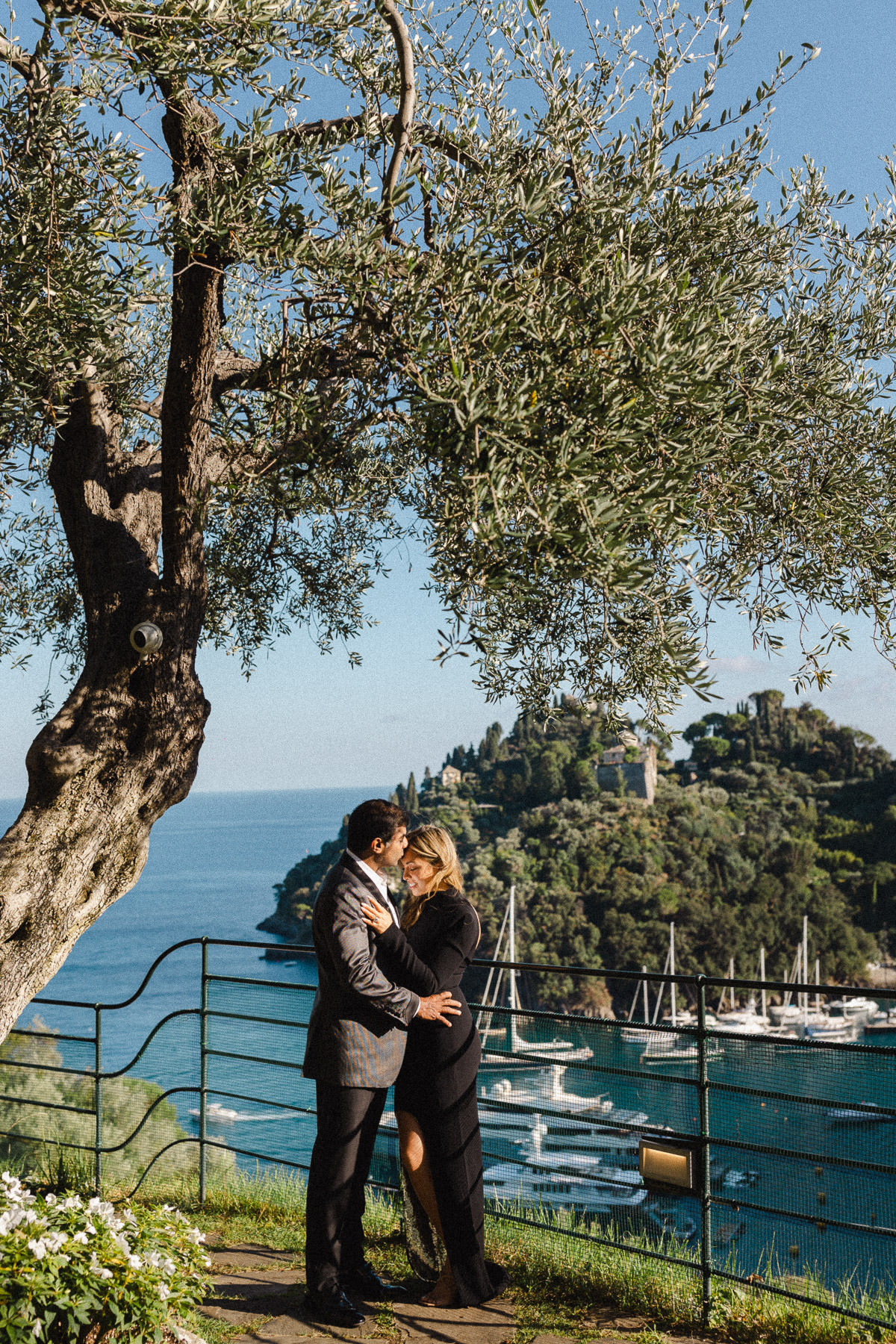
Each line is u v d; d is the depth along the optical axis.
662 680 3.38
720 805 126.94
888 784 129.75
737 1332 3.41
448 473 3.13
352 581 6.25
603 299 3.07
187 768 4.14
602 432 2.84
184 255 3.62
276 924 138.25
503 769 137.62
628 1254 3.89
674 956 95.50
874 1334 3.24
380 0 3.35
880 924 105.75
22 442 4.41
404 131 3.43
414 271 3.31
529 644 4.23
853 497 3.87
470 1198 3.59
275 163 3.34
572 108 3.70
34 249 3.12
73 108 3.23
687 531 3.30
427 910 3.73
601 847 108.75
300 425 3.52
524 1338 3.34
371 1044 3.52
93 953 126.50
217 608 6.12
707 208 3.87
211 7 3.02
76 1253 2.70
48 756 3.85
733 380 3.36
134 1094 10.20
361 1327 3.42
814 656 3.98
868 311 4.09
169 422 3.90
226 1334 3.32
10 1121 8.09
